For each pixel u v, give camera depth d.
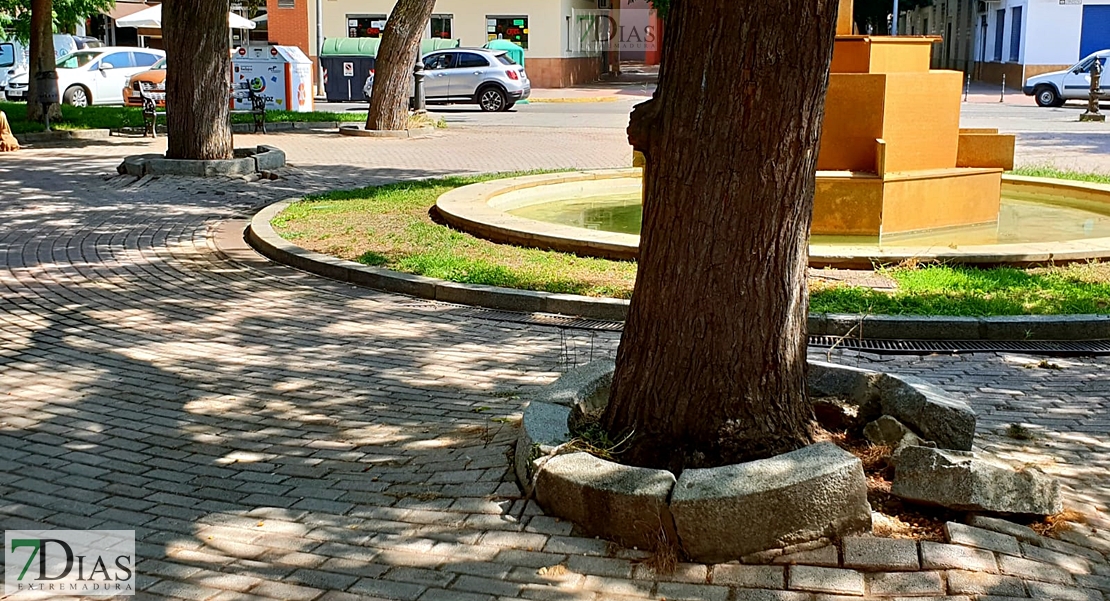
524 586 4.15
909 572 4.12
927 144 11.87
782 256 4.79
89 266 10.48
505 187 14.24
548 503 4.71
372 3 41.59
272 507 4.95
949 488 4.54
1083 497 5.08
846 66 11.60
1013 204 14.25
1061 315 8.17
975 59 51.91
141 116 26.64
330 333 8.23
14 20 34.78
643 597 4.05
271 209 13.30
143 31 46.91
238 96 28.78
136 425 6.11
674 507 4.27
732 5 4.45
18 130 22.06
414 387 6.86
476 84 32.34
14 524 4.76
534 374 7.17
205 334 8.16
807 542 4.32
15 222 12.72
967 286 9.06
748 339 4.81
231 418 6.25
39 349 7.68
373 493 5.08
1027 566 4.18
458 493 5.01
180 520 4.82
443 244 11.05
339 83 36.03
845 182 11.37
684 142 4.68
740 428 4.83
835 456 4.42
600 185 15.70
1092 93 28.08
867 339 8.12
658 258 4.88
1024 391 6.91
